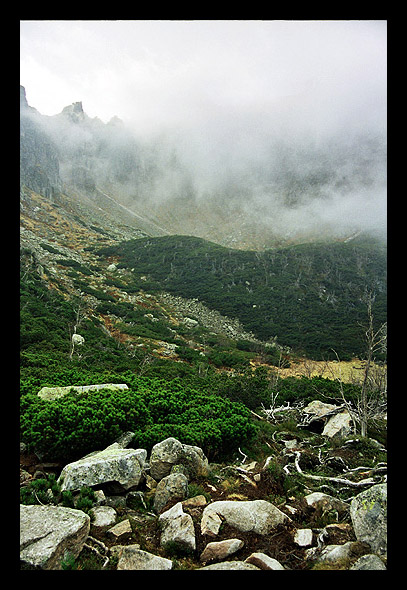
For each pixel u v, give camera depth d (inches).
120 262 2925.7
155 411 295.1
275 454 310.0
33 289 1347.2
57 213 4097.0
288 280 2662.4
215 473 236.4
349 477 265.1
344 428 406.6
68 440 229.5
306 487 229.1
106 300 1860.2
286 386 689.6
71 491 180.5
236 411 328.5
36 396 268.8
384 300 2252.7
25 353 532.4
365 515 152.7
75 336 1012.5
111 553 142.6
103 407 256.7
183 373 831.7
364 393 395.5
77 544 139.3
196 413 304.5
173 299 2300.7
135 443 253.3
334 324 1911.9
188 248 3319.4
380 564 126.3
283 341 1768.0
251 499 201.6
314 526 173.5
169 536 153.3
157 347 1355.8
